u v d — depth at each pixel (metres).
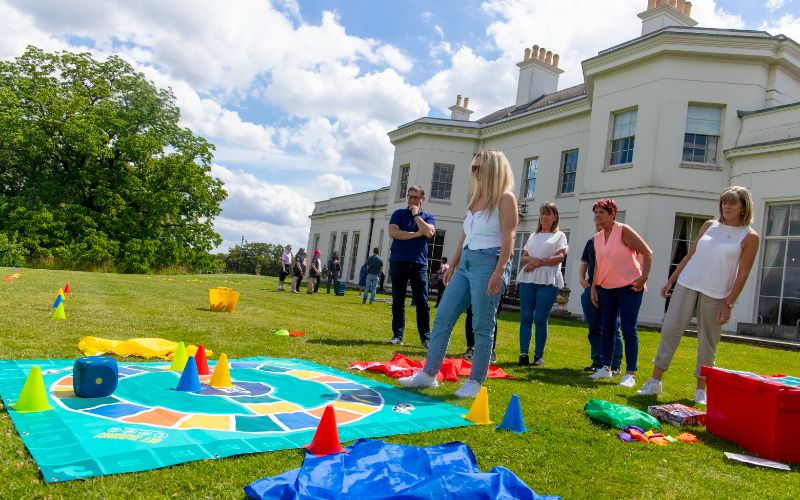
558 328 11.00
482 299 4.02
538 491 2.30
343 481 2.05
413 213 6.44
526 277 6.06
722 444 3.35
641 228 14.09
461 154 23.45
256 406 3.21
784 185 12.20
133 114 30.00
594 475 2.55
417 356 5.73
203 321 7.02
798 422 3.07
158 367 4.08
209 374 3.96
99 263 27.39
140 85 30.92
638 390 4.77
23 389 2.78
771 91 13.70
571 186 18.62
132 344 4.52
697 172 13.80
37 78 28.73
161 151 30.66
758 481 2.69
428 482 2.04
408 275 6.55
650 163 14.13
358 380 4.21
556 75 24.28
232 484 2.07
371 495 1.95
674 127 13.99
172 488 2.00
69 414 2.74
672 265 13.83
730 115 13.68
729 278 4.40
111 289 11.36
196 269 32.25
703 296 4.46
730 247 4.38
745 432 3.30
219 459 2.31
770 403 3.10
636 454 2.94
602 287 5.43
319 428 2.53
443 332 4.20
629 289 5.32
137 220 30.27
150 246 29.09
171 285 14.85
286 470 2.26
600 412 3.55
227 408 3.11
